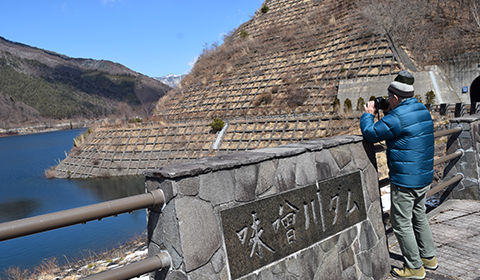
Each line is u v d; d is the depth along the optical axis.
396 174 2.92
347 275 2.89
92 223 15.30
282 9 53.50
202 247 1.96
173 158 33.03
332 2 47.12
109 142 38.69
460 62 29.62
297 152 2.62
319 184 2.77
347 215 2.98
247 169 2.29
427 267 3.25
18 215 23.92
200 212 1.98
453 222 4.42
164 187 1.95
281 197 2.47
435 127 14.77
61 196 28.95
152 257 1.93
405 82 2.83
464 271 3.15
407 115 2.77
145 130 37.47
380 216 3.34
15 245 12.96
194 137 33.69
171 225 1.92
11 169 51.59
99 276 1.69
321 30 41.25
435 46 33.16
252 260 2.23
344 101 28.02
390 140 2.93
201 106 41.31
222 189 2.12
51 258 11.05
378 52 32.28
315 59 37.19
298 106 31.88
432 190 4.47
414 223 3.21
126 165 35.53
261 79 38.97
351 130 22.95
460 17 35.47
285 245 2.45
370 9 37.41
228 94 40.12
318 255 2.68
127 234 13.03
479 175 5.15
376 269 3.17
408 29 34.41
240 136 30.70
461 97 29.03
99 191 29.70
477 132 5.28
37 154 77.00
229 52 48.78
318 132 25.86
